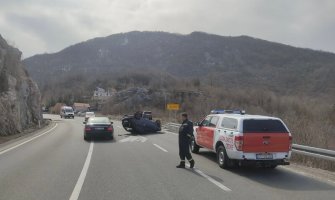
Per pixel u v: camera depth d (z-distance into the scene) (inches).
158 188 382.0
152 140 935.0
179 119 1758.1
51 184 397.7
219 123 554.9
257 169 514.0
